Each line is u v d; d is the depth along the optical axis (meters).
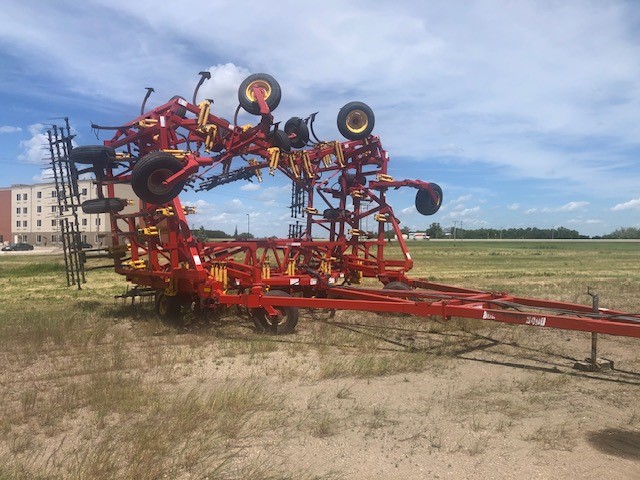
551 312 8.34
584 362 8.10
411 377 7.32
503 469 4.56
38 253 66.94
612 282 22.25
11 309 14.15
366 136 14.24
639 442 5.17
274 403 6.05
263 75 12.16
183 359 8.09
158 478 4.25
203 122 11.27
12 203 98.69
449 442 5.10
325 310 12.88
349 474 4.41
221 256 11.80
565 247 94.62
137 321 11.39
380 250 14.19
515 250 75.81
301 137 13.96
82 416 5.63
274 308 10.12
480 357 8.50
